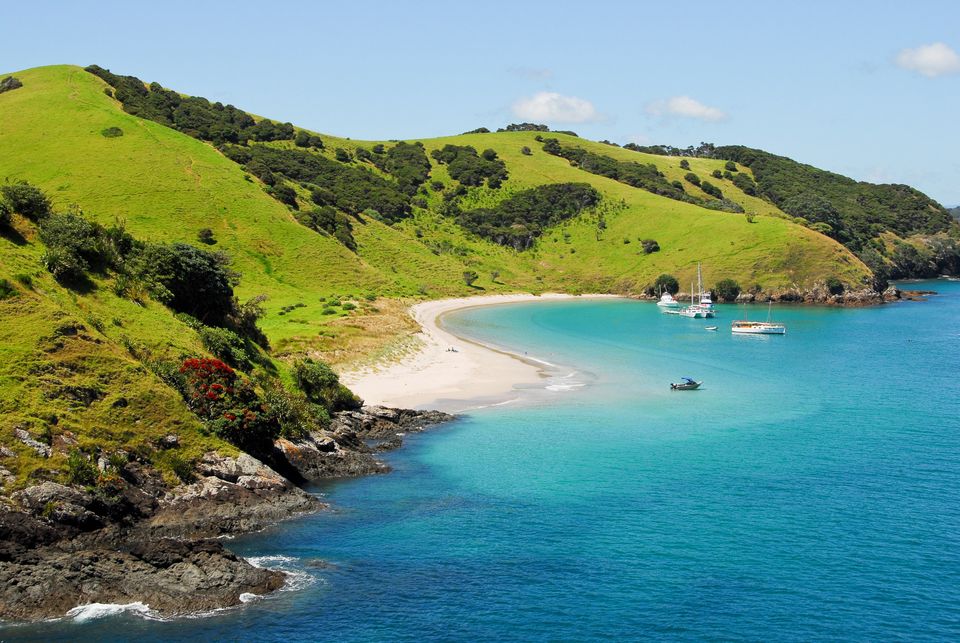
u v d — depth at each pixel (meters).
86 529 39.44
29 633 31.77
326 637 32.28
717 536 42.34
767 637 32.38
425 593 36.09
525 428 66.31
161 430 46.41
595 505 47.31
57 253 56.19
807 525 43.69
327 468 53.75
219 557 36.59
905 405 74.44
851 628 33.03
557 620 33.75
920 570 38.06
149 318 59.22
